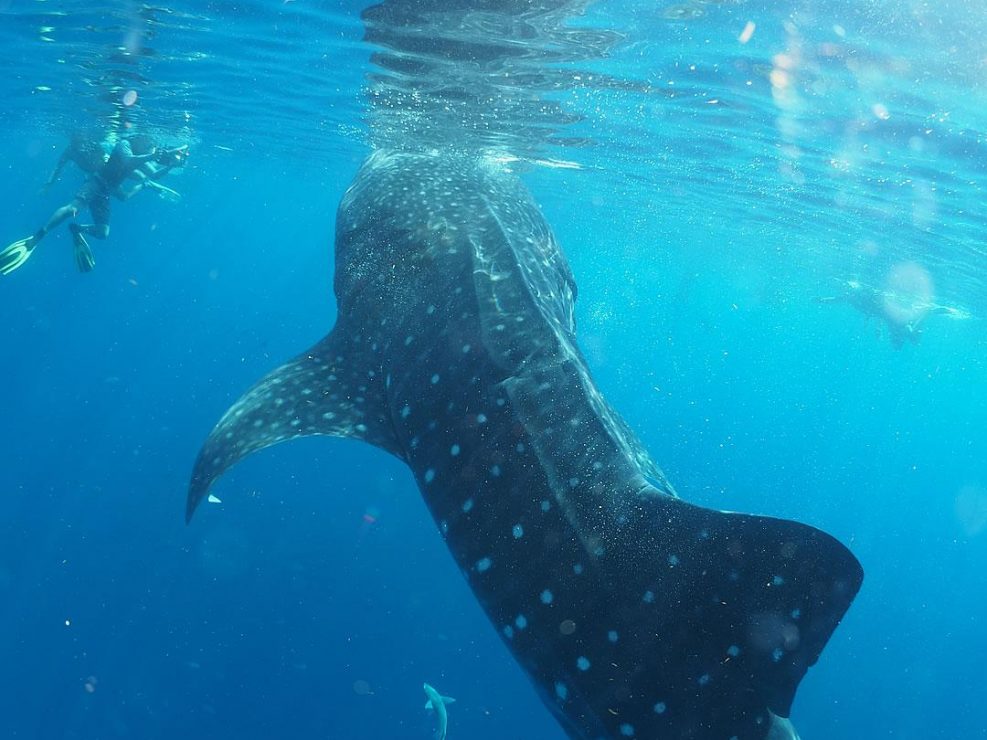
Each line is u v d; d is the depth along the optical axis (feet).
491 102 44.01
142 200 186.60
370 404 13.94
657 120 43.80
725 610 9.07
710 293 180.24
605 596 9.57
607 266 180.75
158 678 65.82
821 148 42.19
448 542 11.16
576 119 46.16
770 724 8.73
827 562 8.81
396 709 65.21
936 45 24.86
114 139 67.10
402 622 73.72
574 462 10.55
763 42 28.22
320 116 59.41
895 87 29.84
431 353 13.02
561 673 9.66
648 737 9.04
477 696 66.85
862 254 75.46
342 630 72.28
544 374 11.55
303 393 14.52
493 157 61.16
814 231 70.59
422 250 15.56
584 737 9.59
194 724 62.23
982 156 36.09
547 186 83.97
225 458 13.17
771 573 9.02
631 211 89.45
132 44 44.65
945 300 90.22
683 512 9.72
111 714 62.34
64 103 69.67
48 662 66.80
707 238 96.27
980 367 163.32
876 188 48.29
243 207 201.05
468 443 11.47
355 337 15.44
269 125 70.28
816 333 210.38
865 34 25.34
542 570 10.02
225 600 74.28
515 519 10.49
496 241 14.66
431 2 29.19
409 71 39.86
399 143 62.28
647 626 9.29
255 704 64.13
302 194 147.43
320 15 33.53
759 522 9.24
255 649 69.36
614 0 26.53
